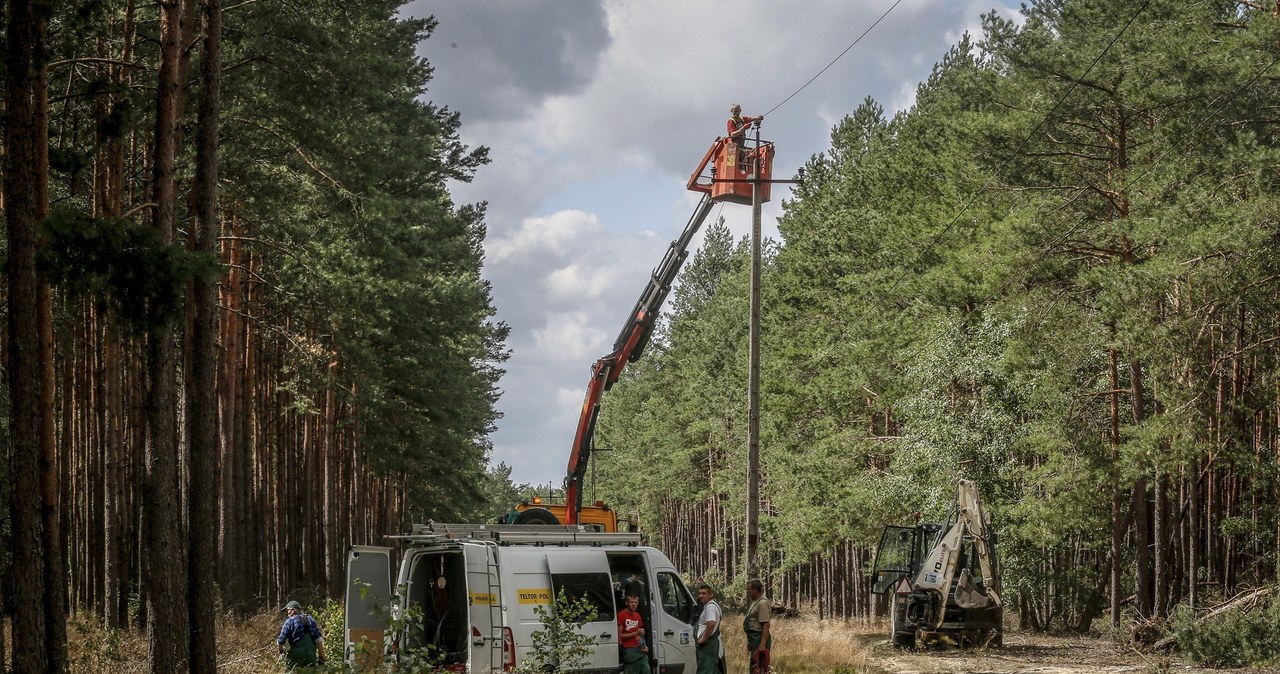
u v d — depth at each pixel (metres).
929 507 37.47
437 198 43.25
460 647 17.73
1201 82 28.19
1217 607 27.64
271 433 47.12
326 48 24.17
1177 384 28.34
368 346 35.38
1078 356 32.44
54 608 14.82
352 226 29.12
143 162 28.20
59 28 19.73
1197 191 27.69
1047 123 33.22
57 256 14.88
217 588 29.41
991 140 33.91
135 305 15.29
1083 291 32.50
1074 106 32.28
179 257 15.28
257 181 27.05
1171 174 28.67
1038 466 35.72
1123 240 31.59
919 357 38.47
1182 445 28.11
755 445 25.95
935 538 31.45
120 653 21.67
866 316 45.16
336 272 29.75
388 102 32.81
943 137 45.72
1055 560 40.06
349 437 52.56
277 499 45.06
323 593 44.62
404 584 18.16
